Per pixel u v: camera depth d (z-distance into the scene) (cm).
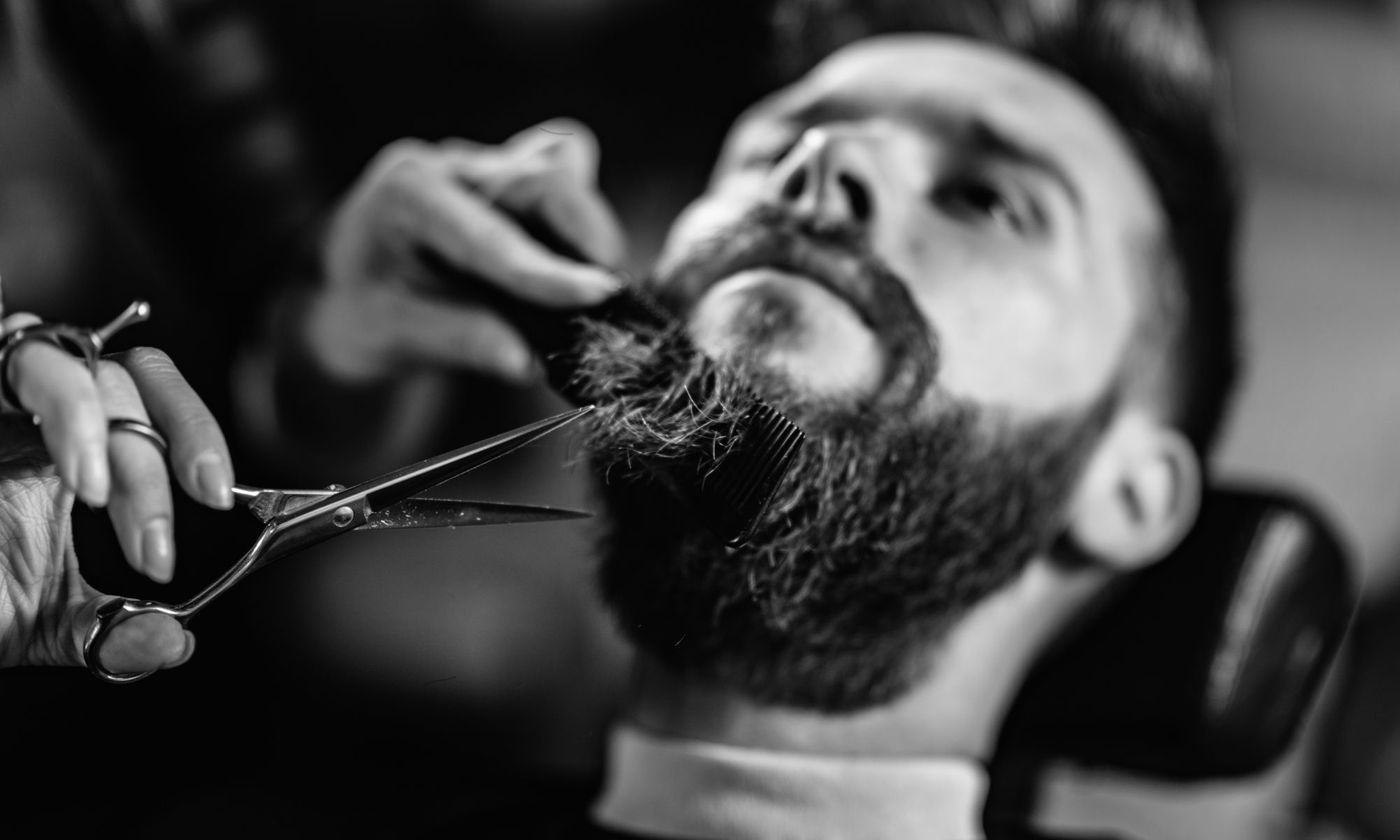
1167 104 108
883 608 87
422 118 123
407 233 108
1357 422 121
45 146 114
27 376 52
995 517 91
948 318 89
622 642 93
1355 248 121
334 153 121
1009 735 106
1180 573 110
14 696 111
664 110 122
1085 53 106
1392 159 120
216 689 115
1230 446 120
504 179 111
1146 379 101
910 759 93
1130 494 99
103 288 117
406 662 115
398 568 114
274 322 115
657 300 89
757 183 99
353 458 115
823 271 88
